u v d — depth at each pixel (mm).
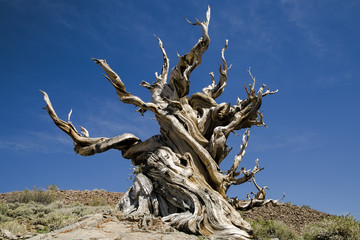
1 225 9891
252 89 14414
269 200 13742
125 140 14891
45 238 7465
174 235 9094
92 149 14766
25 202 18047
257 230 12781
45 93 15406
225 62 16000
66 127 15047
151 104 14148
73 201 19500
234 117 14312
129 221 9875
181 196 11859
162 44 16609
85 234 7531
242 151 13984
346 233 12266
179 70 14617
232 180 13711
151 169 13078
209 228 10500
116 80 14484
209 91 16000
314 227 13344
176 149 13828
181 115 14195
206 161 13094
